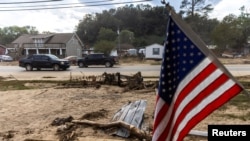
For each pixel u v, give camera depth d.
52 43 61.34
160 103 3.09
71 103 10.99
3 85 17.06
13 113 9.49
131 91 13.59
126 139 6.61
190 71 3.01
